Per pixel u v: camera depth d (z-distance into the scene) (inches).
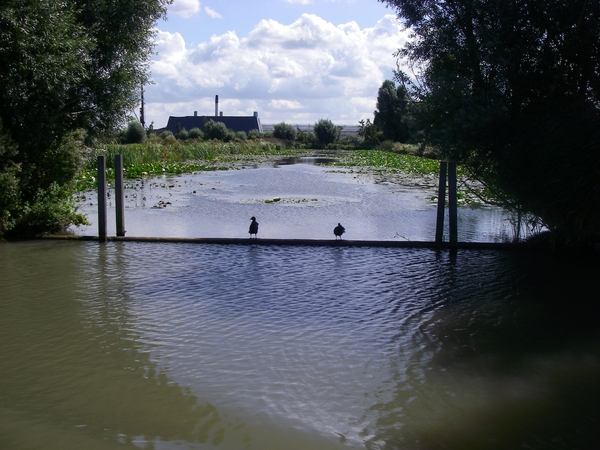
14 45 491.2
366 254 460.1
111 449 179.9
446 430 192.2
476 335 279.1
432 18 536.7
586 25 450.0
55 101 541.0
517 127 465.4
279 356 250.5
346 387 222.2
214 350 256.5
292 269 408.2
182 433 189.5
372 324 293.4
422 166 1462.8
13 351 254.1
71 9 541.0
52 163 556.1
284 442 184.5
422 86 538.6
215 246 485.1
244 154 2613.2
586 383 227.5
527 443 185.0
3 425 193.5
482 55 480.1
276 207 734.5
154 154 1611.7
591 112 421.7
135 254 452.4
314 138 3772.1
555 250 476.1
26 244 494.0
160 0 645.3
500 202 520.4
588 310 318.3
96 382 225.3
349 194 892.0
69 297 334.0
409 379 229.6
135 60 627.5
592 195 408.2
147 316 301.4
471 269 414.0
